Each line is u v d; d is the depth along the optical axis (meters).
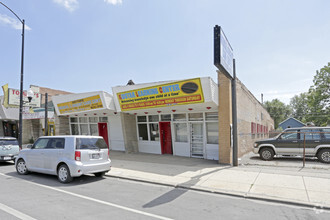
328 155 10.02
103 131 17.28
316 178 7.40
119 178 8.21
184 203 5.41
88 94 14.30
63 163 7.57
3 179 7.95
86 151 7.52
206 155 12.36
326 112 35.41
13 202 5.31
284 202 5.43
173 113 13.61
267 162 10.56
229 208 5.07
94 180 7.91
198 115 12.73
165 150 14.34
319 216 4.62
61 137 7.88
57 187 6.86
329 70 34.59
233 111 9.88
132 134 15.03
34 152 8.37
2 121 25.02
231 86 10.82
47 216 4.45
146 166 10.10
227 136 10.48
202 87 10.09
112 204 5.27
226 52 8.79
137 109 12.89
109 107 13.99
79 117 18.22
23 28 13.74
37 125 21.75
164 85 11.26
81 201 5.46
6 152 10.98
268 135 29.38
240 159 11.38
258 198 5.72
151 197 5.88
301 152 10.48
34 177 8.30
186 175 8.25
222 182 7.16
